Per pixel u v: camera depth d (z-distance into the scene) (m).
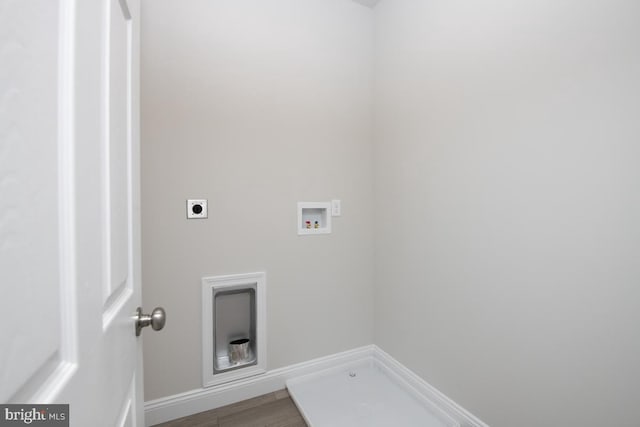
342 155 1.85
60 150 0.34
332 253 1.83
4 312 0.24
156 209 1.35
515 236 1.11
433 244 1.50
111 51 0.53
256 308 1.59
